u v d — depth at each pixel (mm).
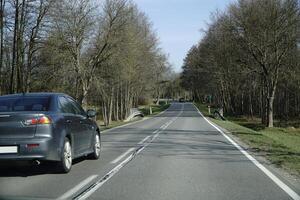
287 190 9188
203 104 133375
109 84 50094
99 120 61062
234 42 51031
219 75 74500
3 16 36844
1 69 38250
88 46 43875
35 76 42438
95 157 13750
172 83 161875
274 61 49594
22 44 38125
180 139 21625
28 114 10242
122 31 44344
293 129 51344
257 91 79125
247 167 12336
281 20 47469
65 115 11312
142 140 21094
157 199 8305
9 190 9039
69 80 43594
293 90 70250
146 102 118688
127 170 11695
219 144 19156
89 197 8453
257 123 58562
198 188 9359
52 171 11383
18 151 10070
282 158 14281
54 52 39875
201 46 83688
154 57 69500
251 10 48375
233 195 8688
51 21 39531
